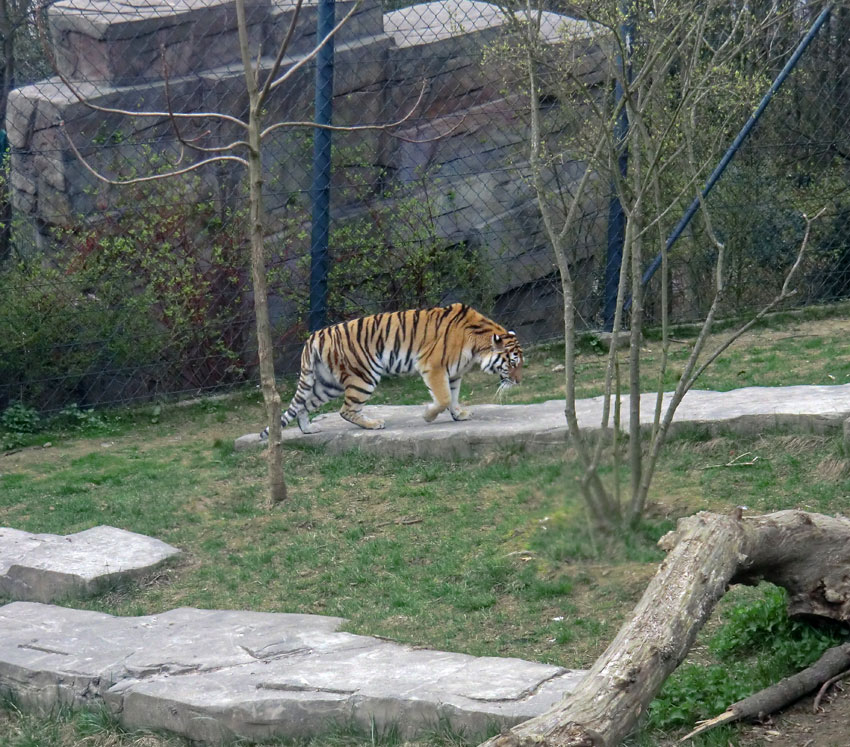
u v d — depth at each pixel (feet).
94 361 39.27
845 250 48.32
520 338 46.80
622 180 23.91
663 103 31.24
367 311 43.34
